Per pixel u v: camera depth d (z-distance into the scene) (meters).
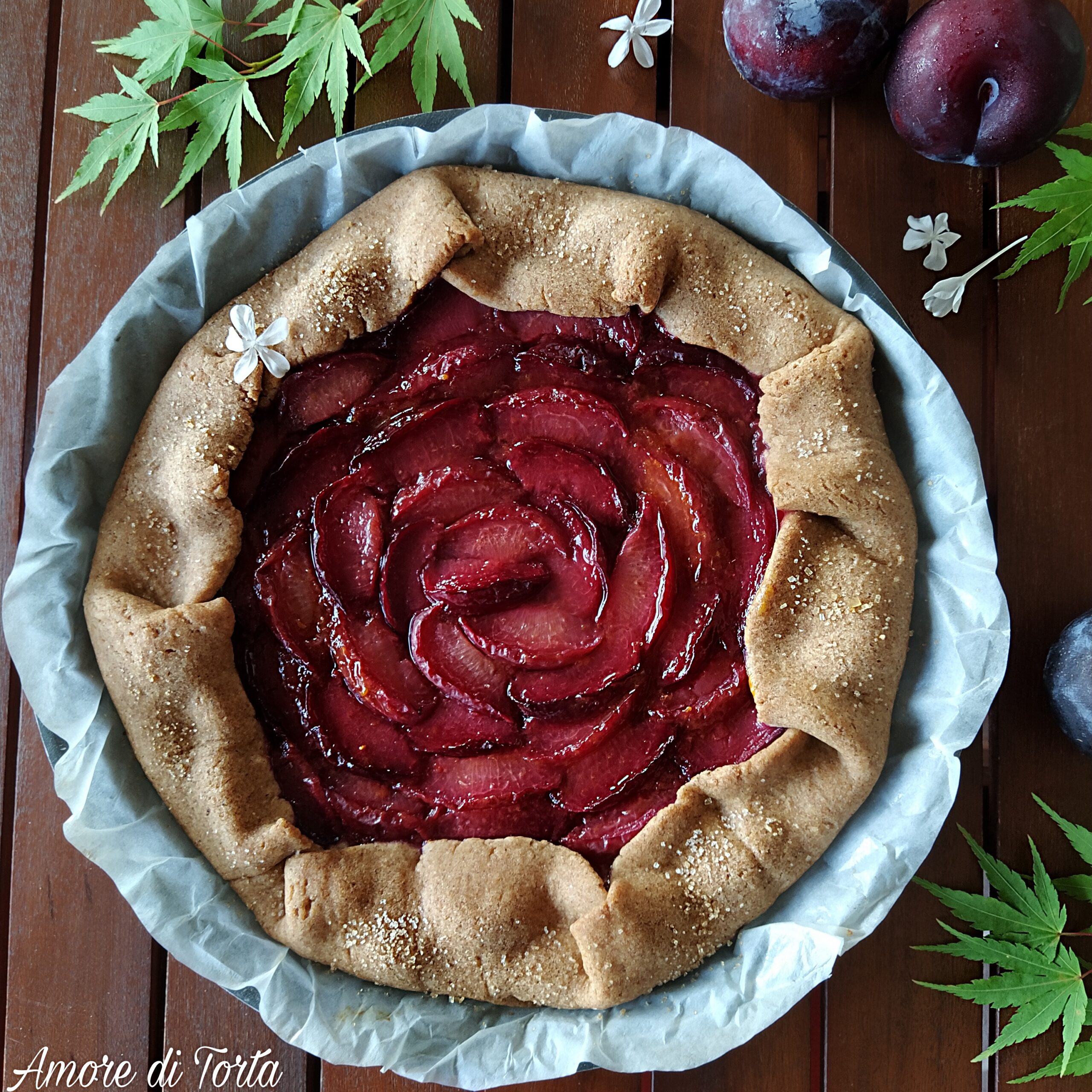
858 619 0.54
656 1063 0.52
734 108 0.57
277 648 0.55
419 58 0.54
